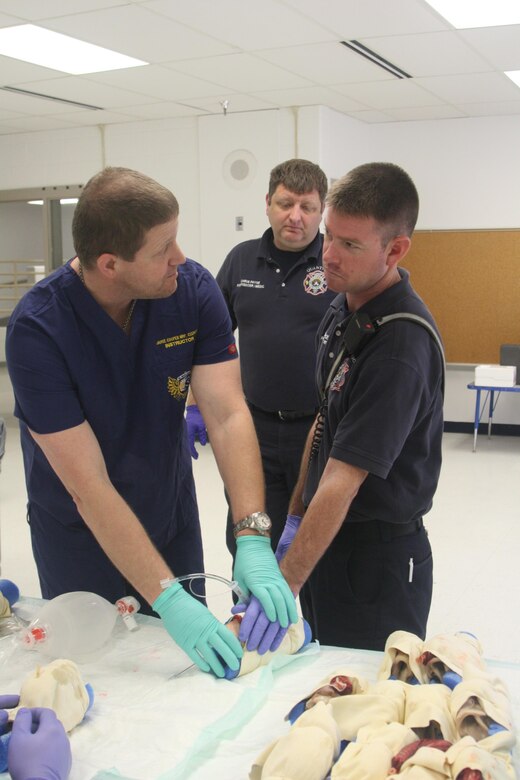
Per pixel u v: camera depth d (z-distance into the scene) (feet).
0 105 18.22
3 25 12.24
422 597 5.38
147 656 4.38
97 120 20.16
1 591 4.94
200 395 5.40
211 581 10.62
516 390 18.83
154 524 5.53
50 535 5.54
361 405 4.51
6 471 17.35
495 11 11.70
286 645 4.31
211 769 3.35
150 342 4.98
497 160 20.56
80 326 4.69
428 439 4.90
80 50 13.75
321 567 5.40
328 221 4.47
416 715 3.36
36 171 21.93
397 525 5.15
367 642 5.34
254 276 8.45
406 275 4.86
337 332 5.16
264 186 19.27
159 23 12.14
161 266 4.22
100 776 3.30
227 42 13.21
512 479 16.83
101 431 5.02
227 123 19.39
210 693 3.95
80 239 4.19
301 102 18.26
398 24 12.32
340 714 3.46
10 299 23.26
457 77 15.94
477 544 12.62
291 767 3.09
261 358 8.17
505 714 3.44
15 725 3.33
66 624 4.33
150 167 20.45
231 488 5.09
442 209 21.30
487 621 9.78
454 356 21.72
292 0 11.13
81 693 3.73
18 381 4.53
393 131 21.39
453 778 2.91
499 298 20.99
